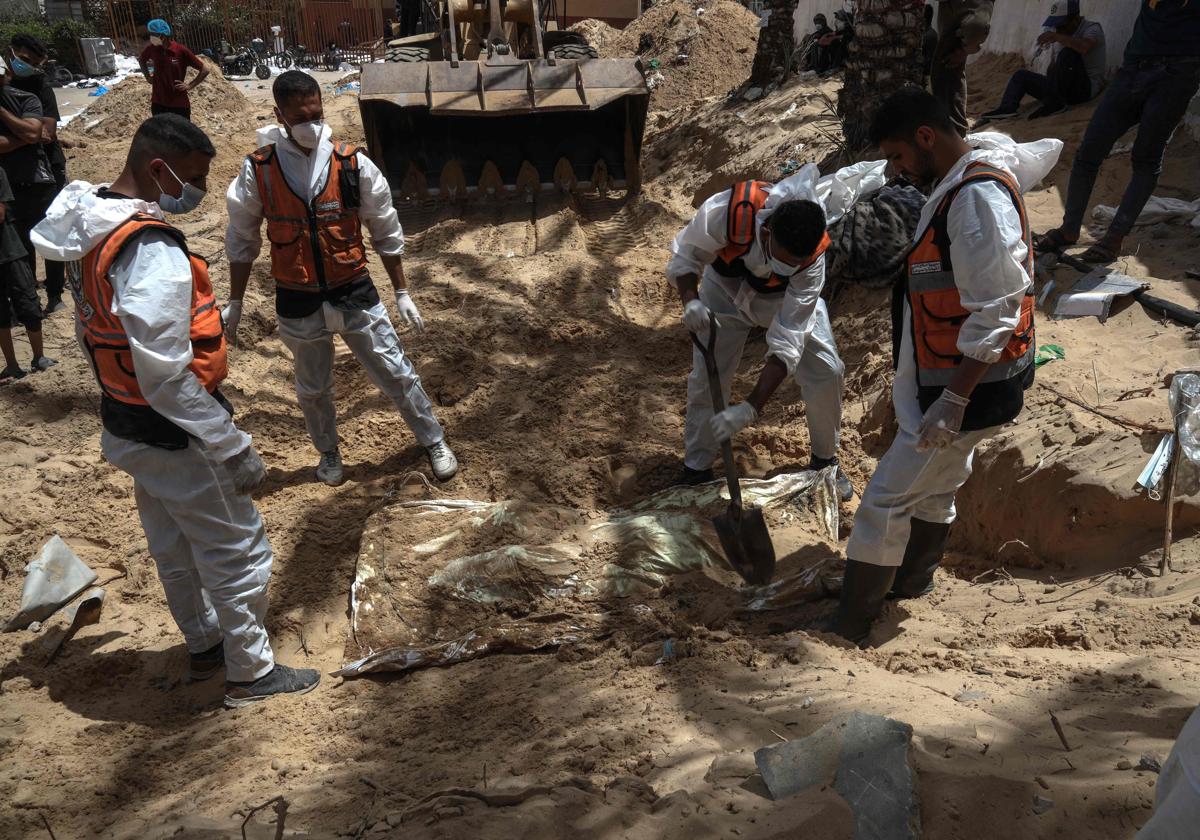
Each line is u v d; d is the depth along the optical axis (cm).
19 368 657
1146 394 446
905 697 283
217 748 333
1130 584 349
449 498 496
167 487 337
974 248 285
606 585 416
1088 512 382
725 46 1575
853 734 243
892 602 383
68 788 315
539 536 447
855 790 229
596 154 1007
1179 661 289
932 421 303
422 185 988
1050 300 564
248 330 707
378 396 618
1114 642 314
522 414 574
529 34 1142
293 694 369
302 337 471
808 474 475
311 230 451
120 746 343
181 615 376
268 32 2864
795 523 455
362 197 462
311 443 578
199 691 379
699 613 391
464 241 885
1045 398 460
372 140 978
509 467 515
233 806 285
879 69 759
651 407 586
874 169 448
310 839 253
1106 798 220
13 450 583
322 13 2972
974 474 443
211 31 2739
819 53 1189
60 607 420
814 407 463
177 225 934
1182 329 508
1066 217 580
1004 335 289
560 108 944
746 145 996
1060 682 285
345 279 468
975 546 440
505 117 988
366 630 404
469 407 590
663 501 468
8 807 305
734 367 467
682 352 672
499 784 260
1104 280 557
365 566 430
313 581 443
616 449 529
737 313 448
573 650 371
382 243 482
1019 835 214
